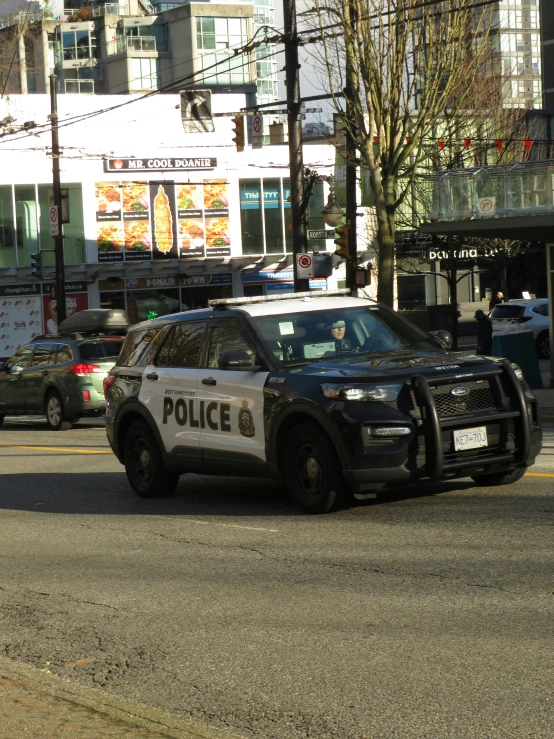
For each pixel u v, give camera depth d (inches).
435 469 374.3
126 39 3646.7
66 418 904.9
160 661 251.8
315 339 427.2
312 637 258.7
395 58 989.8
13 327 1959.9
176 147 2044.8
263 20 5039.4
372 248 2071.9
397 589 295.0
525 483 448.1
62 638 277.7
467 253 2193.7
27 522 453.7
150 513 452.1
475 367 389.7
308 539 368.2
